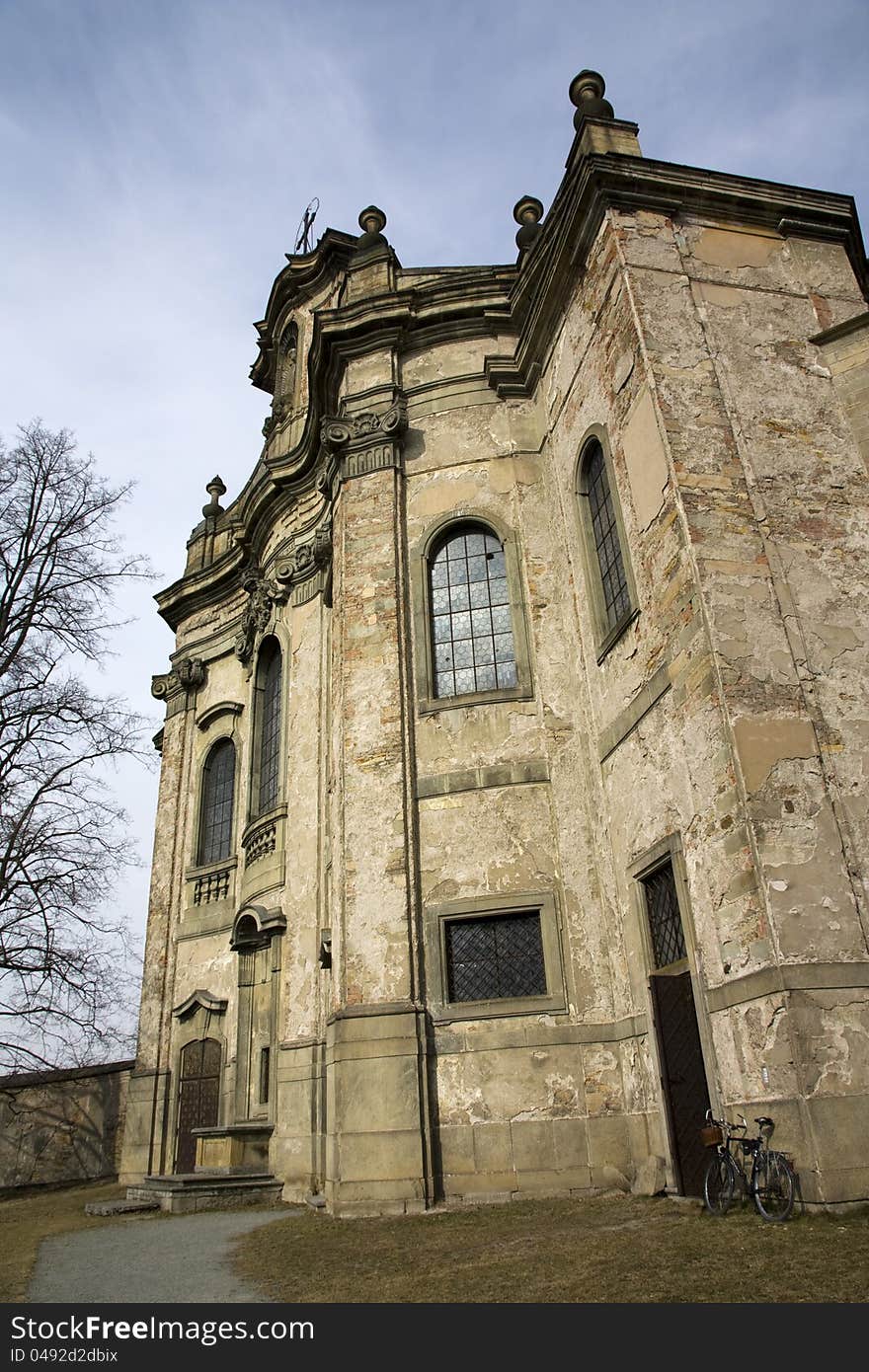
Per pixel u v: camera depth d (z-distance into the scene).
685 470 10.39
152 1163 18.77
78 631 21.86
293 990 15.59
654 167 12.30
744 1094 8.23
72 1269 8.66
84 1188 19.86
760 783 8.74
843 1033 7.76
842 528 10.38
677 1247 6.82
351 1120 11.55
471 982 12.40
